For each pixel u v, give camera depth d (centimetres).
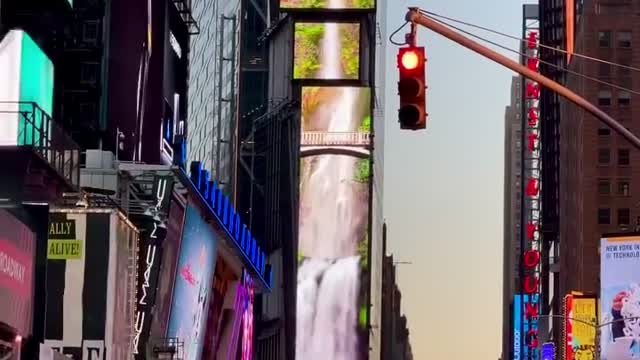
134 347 7250
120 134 10638
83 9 10744
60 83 10425
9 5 8394
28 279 4388
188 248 8538
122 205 7419
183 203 8225
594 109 3172
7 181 5106
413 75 3027
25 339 4434
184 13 12875
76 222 6153
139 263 7500
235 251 10581
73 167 5866
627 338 13300
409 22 3047
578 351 15688
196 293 8944
